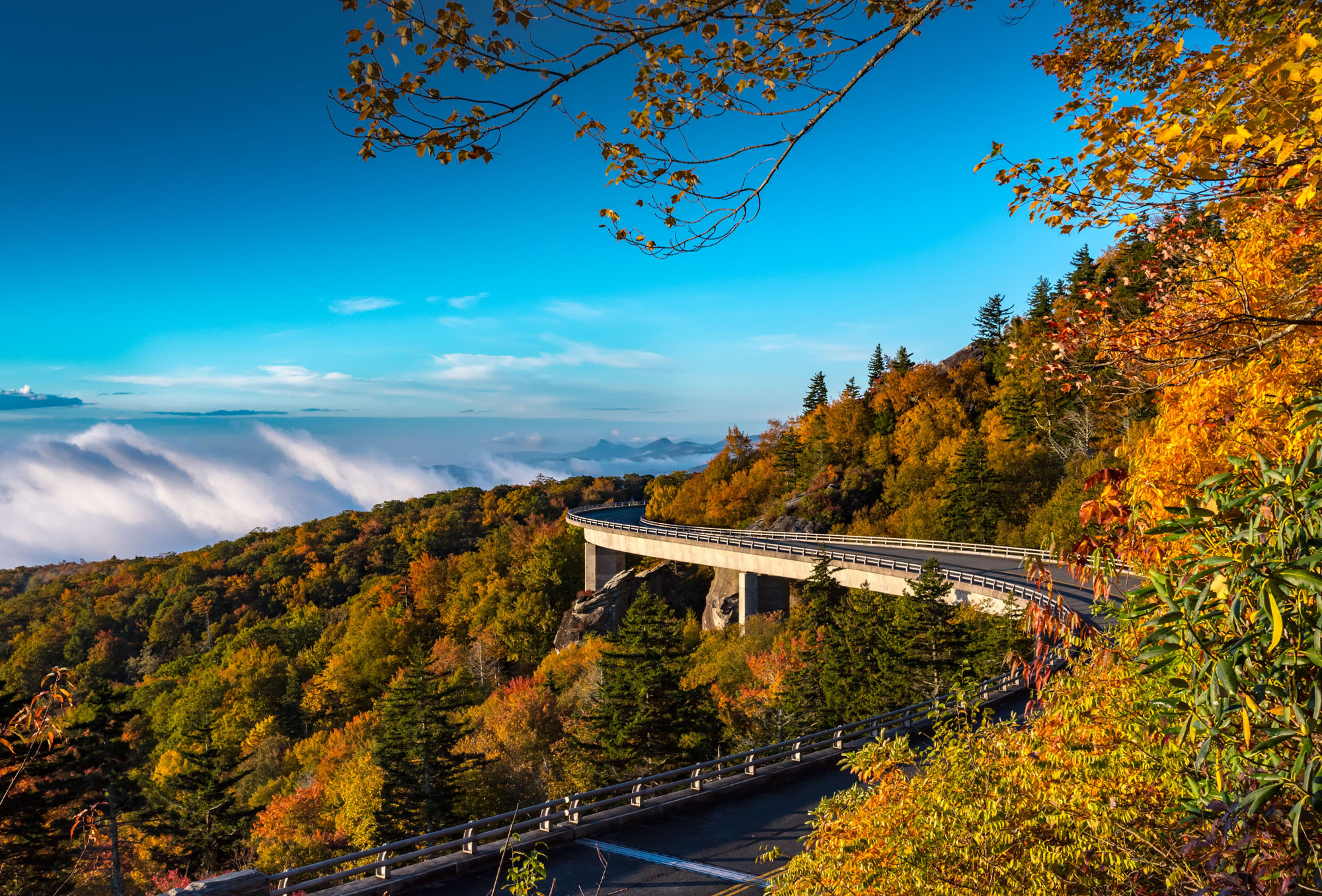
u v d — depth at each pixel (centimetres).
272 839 3900
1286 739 276
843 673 3422
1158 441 649
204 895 795
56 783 2706
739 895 1162
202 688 8225
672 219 476
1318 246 539
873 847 665
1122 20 559
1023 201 545
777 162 464
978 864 581
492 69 399
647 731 3084
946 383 8319
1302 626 266
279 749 6481
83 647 12650
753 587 5791
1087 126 484
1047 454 5878
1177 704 326
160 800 5012
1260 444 530
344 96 394
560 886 1207
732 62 448
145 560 19525
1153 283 598
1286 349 548
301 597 13225
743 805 1573
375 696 7638
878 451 7756
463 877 1248
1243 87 375
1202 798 335
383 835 3091
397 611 9950
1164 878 447
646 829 1451
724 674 4678
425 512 17150
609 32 408
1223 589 286
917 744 1889
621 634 3206
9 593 18688
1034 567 638
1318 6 329
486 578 9944
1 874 2542
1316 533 258
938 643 3075
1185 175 474
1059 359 593
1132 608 332
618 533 7656
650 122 461
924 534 6097
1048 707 647
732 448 10406
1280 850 290
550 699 4397
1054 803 543
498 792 3475
